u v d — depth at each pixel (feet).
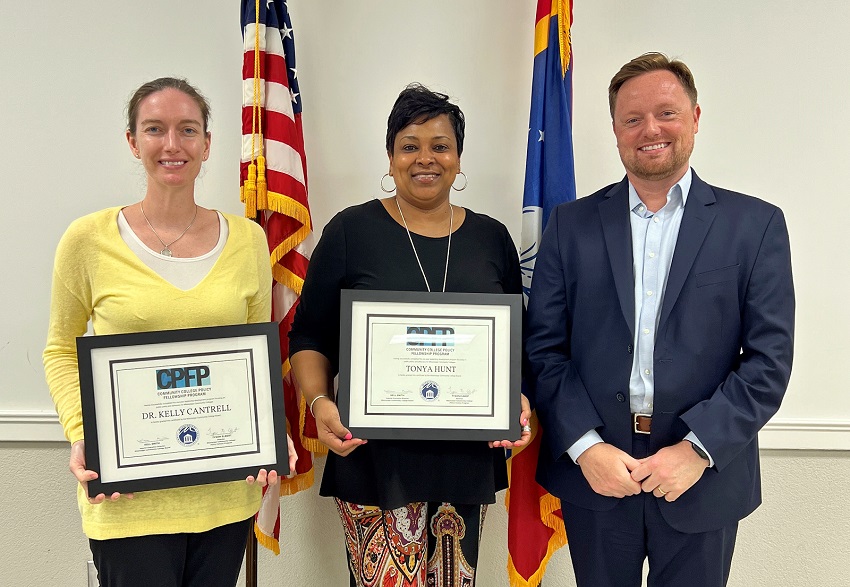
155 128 4.61
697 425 4.67
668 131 4.86
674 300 4.86
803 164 7.14
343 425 5.02
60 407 4.59
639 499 4.96
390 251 5.43
